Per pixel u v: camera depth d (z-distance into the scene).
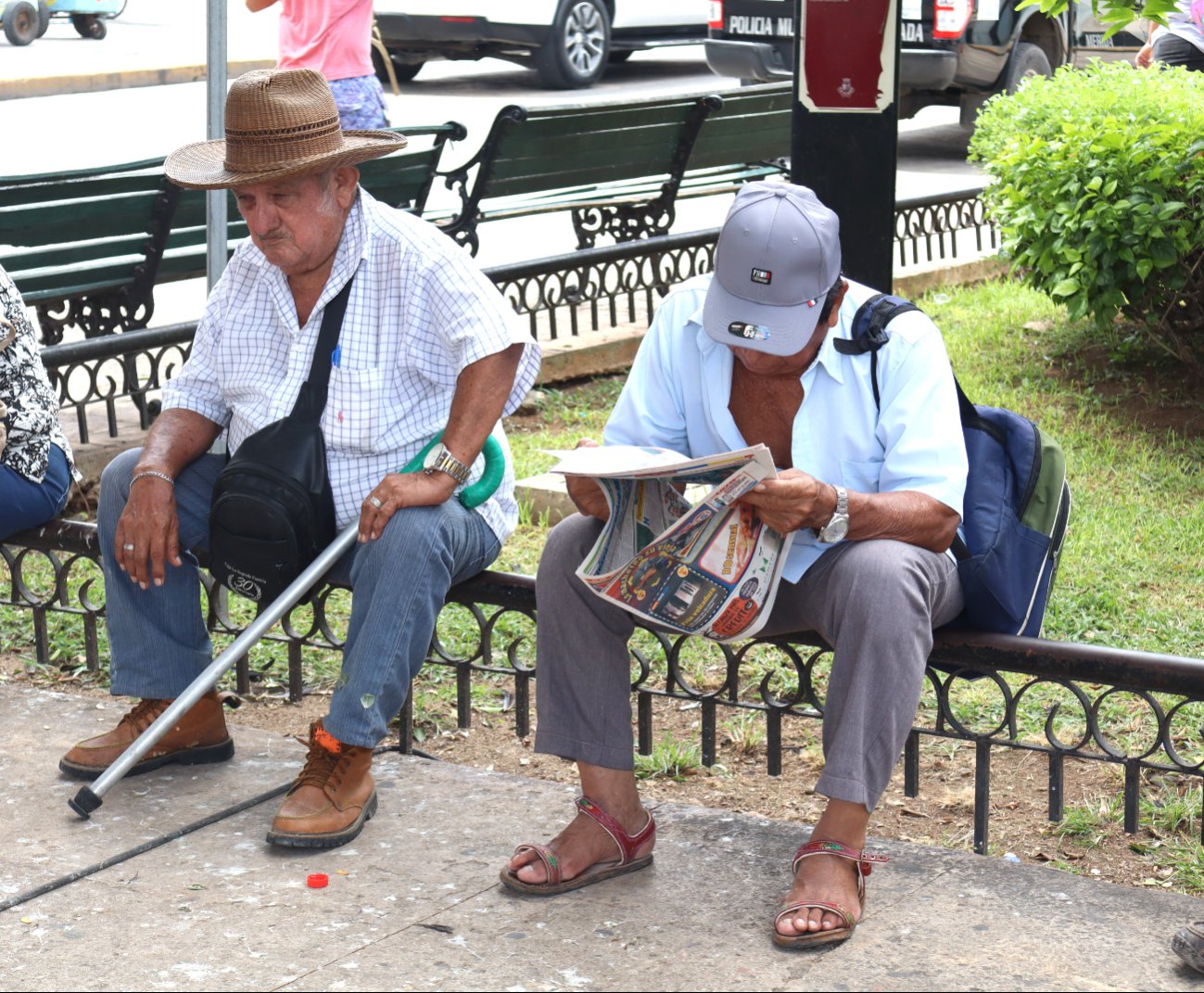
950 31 15.07
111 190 7.05
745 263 3.61
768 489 3.51
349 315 4.26
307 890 3.87
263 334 4.37
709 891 3.84
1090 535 6.67
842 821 3.62
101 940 3.63
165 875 3.95
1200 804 4.61
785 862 3.98
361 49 9.31
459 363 4.19
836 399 3.79
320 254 4.19
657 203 9.98
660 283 10.10
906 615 3.56
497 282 8.82
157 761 4.54
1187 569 6.34
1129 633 5.74
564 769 4.96
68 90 19.97
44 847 4.09
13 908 3.79
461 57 20.52
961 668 4.04
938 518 3.66
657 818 4.24
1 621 5.89
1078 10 16.36
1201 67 10.00
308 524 4.21
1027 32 16.22
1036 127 8.73
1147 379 8.87
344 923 3.71
